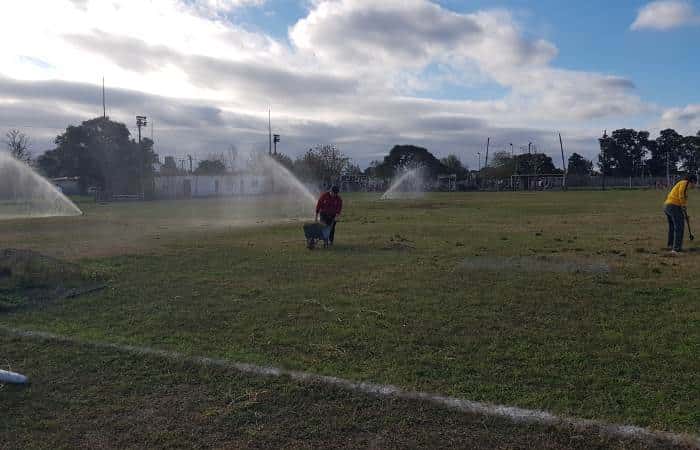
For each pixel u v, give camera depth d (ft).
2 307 26.07
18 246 50.34
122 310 26.14
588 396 15.99
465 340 20.89
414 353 19.72
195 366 18.67
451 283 30.73
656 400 15.62
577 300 26.50
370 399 15.99
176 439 14.06
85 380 17.76
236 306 26.58
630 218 78.89
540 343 20.52
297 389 16.70
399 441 13.75
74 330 23.03
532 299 26.76
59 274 32.22
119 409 15.74
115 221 84.69
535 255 41.47
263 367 18.51
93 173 210.18
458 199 162.40
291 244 50.19
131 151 214.28
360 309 25.52
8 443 13.99
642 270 34.06
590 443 13.48
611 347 19.94
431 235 57.16
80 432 14.51
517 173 317.63
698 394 15.97
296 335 21.97
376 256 41.78
